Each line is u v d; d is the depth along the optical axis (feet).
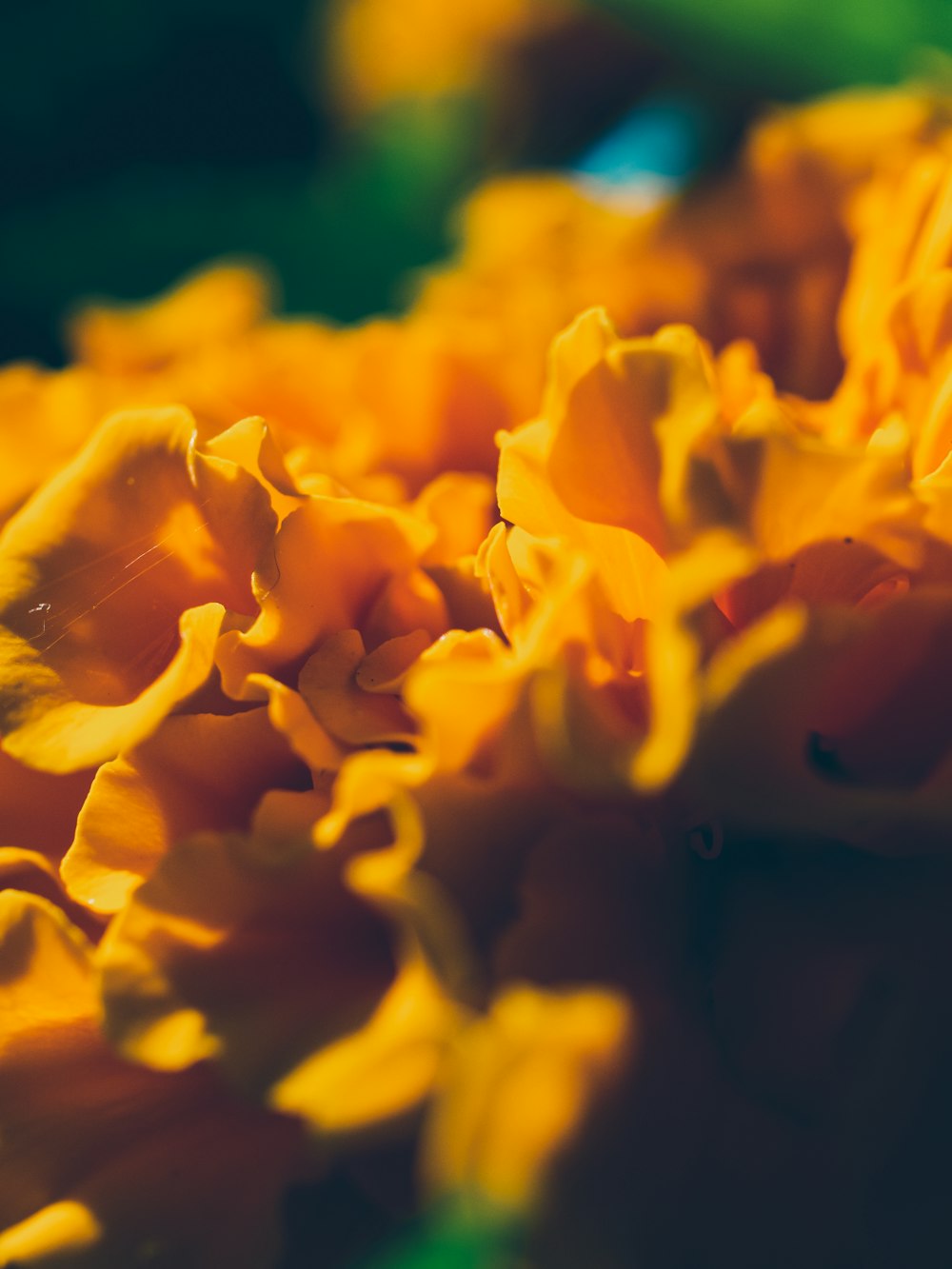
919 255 0.32
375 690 0.28
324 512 0.29
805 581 0.27
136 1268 0.27
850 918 0.26
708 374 0.27
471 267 0.43
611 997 0.25
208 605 0.29
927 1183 0.26
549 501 0.28
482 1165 0.24
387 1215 0.28
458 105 0.57
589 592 0.27
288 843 0.27
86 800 0.29
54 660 0.29
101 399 0.37
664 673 0.25
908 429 0.30
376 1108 0.25
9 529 0.30
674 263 0.38
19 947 0.28
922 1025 0.26
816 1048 0.26
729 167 0.40
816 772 0.26
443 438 0.36
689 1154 0.26
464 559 0.30
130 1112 0.28
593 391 0.27
